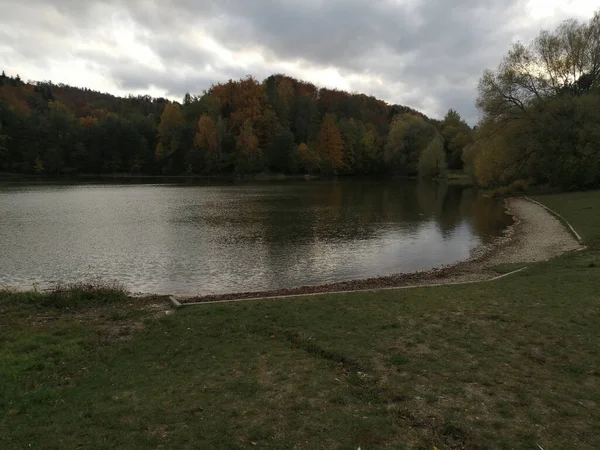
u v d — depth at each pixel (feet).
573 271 46.70
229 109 394.93
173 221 111.65
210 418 18.45
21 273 60.95
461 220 112.98
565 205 116.26
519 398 19.98
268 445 16.46
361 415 18.66
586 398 19.97
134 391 21.15
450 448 16.44
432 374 22.56
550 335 27.78
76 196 184.85
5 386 21.29
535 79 153.38
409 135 342.23
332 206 150.10
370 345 26.78
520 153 157.07
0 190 215.72
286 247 79.46
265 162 357.82
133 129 377.09
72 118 386.11
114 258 70.44
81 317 34.45
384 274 60.34
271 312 34.32
